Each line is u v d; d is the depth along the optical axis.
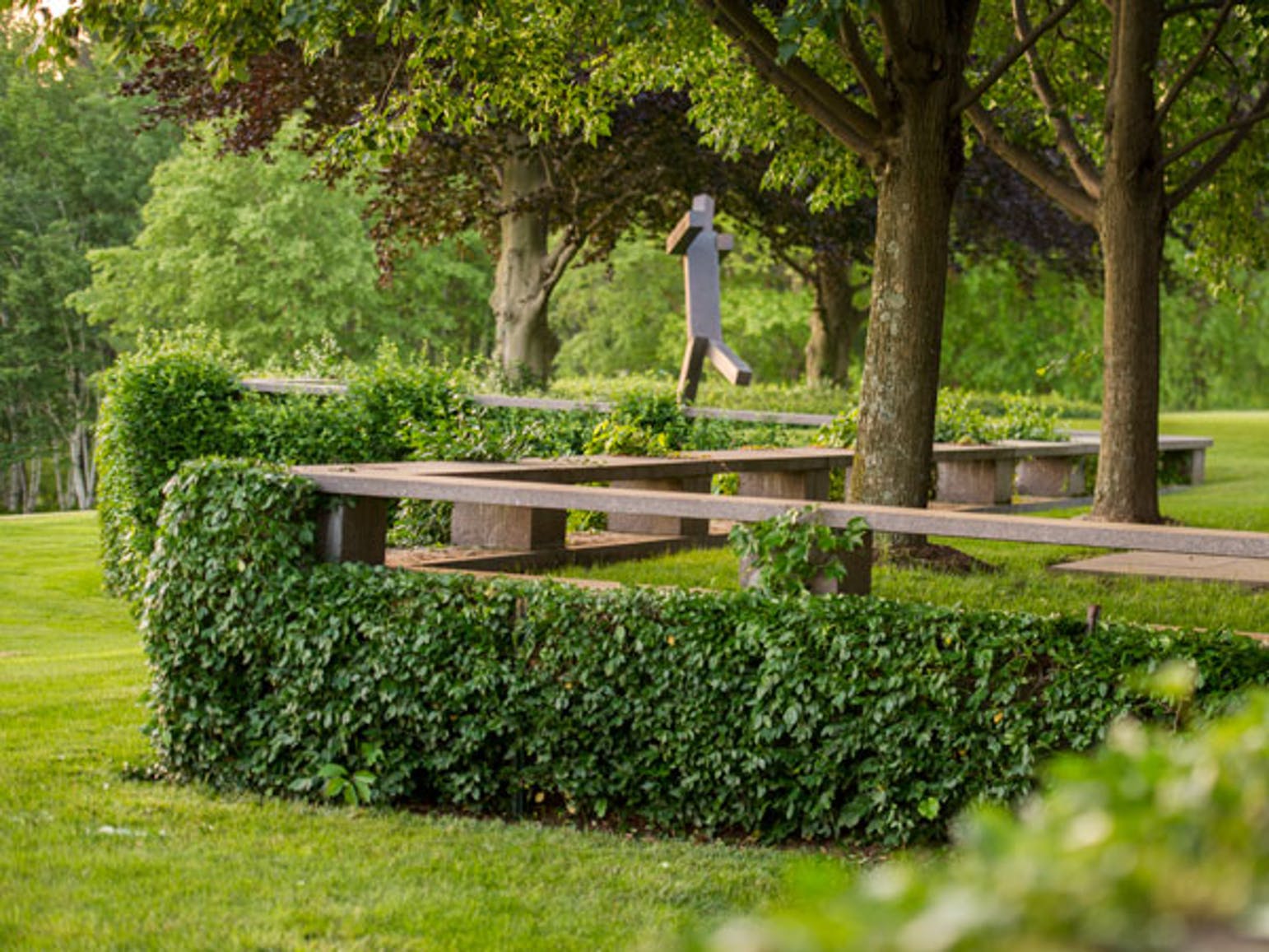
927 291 11.20
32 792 7.04
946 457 16.58
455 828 6.83
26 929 4.99
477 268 56.84
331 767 7.44
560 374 56.25
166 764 7.80
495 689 7.27
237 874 5.78
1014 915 1.24
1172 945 1.17
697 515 7.20
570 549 11.83
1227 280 18.00
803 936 1.25
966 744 6.36
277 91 24.02
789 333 52.00
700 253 20.78
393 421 16.22
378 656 7.45
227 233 47.38
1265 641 6.10
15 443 55.38
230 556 7.72
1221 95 17.06
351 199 47.72
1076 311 47.44
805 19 8.86
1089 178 14.58
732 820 6.82
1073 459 20.19
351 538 7.94
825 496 14.16
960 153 11.27
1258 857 1.33
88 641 13.63
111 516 16.39
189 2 11.41
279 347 47.34
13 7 11.50
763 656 6.75
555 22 13.70
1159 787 1.53
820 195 15.23
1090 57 17.22
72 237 54.06
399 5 11.12
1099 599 10.15
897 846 6.50
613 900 5.58
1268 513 16.64
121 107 55.47
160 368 15.56
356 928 5.13
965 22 11.14
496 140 26.12
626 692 7.04
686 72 14.63
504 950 4.95
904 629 6.50
